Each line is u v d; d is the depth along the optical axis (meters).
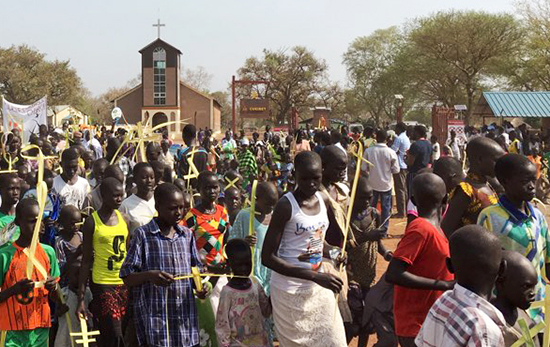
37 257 5.80
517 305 3.75
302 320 5.20
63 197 8.15
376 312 6.12
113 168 7.98
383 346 6.07
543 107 39.12
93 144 16.47
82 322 5.98
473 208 5.27
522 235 4.72
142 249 5.44
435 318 3.48
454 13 61.38
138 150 12.42
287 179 15.10
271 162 15.99
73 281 6.64
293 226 5.16
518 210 4.75
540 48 56.44
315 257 5.27
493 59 60.50
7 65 78.38
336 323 5.28
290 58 88.19
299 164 5.17
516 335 3.45
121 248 6.34
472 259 3.43
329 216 5.79
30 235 5.75
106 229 6.30
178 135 68.00
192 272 5.54
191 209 6.82
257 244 6.81
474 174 5.46
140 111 74.00
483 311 3.38
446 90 65.69
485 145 5.36
